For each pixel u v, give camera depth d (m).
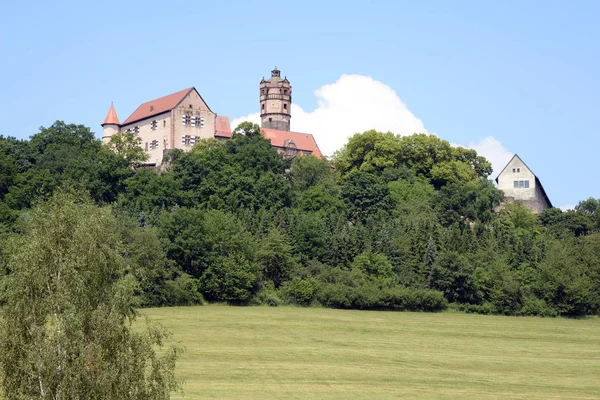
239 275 184.88
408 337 160.62
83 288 63.88
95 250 65.69
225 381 115.06
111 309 64.12
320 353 141.50
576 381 127.88
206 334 152.00
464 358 143.88
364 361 136.62
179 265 188.38
